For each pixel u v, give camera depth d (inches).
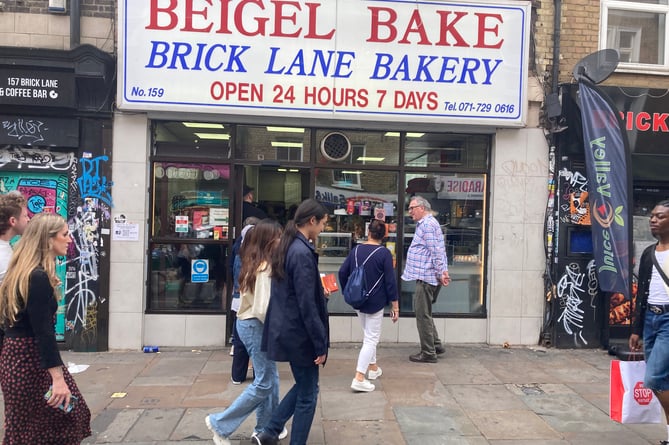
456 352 253.0
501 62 251.6
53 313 113.3
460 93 250.4
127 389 196.9
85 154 240.4
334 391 197.8
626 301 264.8
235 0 239.0
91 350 243.4
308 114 244.4
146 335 250.7
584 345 260.4
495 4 249.4
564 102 254.4
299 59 242.8
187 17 237.3
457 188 269.0
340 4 243.3
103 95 239.1
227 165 257.1
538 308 263.7
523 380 214.2
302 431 138.5
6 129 233.0
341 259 264.8
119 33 234.4
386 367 228.4
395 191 266.5
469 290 271.0
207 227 257.6
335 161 262.7
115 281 244.7
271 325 136.2
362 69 245.9
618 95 252.1
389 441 156.5
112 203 243.4
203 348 252.7
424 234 230.8
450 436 160.9
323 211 144.5
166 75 237.9
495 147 261.7
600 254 230.5
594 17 262.7
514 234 262.1
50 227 113.8
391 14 245.4
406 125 254.2
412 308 265.9
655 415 152.4
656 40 272.2
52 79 231.0
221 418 144.6
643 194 269.3
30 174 242.4
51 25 237.3
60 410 114.0
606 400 193.6
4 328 112.9
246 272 151.4
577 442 158.6
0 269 125.0
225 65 240.1
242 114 243.1
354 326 261.9
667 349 144.9
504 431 165.3
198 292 257.3
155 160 250.8
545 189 261.9
